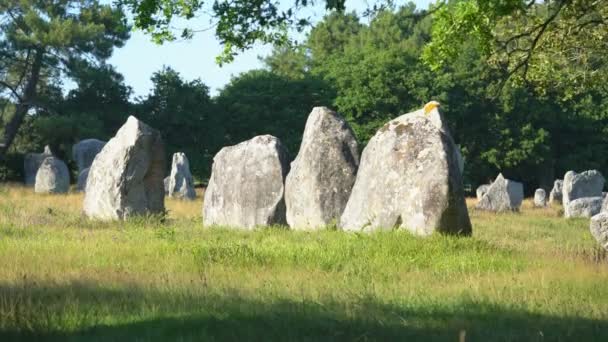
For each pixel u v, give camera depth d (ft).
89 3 233.55
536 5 81.10
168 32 65.26
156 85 241.14
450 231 64.95
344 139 81.76
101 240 63.21
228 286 41.22
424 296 39.99
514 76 89.30
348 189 80.18
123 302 36.94
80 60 230.48
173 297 37.91
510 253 57.11
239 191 86.69
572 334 32.48
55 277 43.86
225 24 64.08
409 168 67.05
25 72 237.04
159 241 62.08
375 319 33.94
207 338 30.76
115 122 236.63
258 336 31.27
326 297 38.45
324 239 61.77
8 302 35.53
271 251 54.49
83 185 172.04
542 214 128.36
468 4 62.23
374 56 236.63
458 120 228.43
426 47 65.57
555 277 45.27
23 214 92.43
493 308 37.35
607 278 45.27
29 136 246.68
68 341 30.83
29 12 223.10
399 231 63.46
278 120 240.73
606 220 57.93
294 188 82.17
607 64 96.73
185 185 161.79
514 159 226.99
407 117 70.85
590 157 236.02
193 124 237.45
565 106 230.89
